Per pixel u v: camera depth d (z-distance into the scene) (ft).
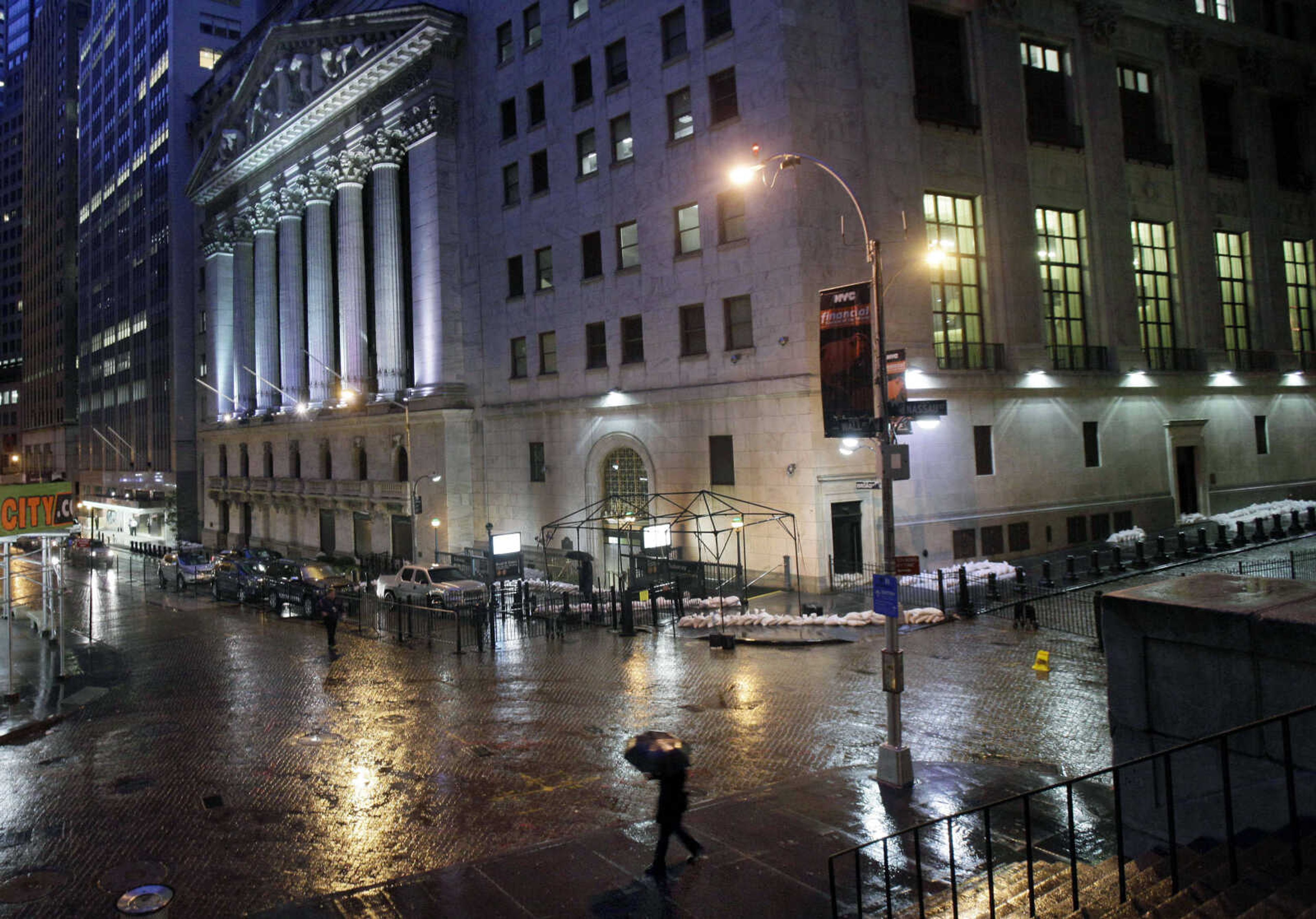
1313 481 150.10
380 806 38.91
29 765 47.14
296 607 103.09
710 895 27.40
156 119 252.01
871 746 45.14
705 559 106.42
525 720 52.80
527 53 130.31
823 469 96.48
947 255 110.42
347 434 165.27
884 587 38.73
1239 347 142.82
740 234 103.71
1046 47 122.93
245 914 28.89
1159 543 101.45
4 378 438.81
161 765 46.24
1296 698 21.16
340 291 165.27
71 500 69.46
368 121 158.10
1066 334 122.21
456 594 96.12
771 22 98.63
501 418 136.56
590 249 122.31
